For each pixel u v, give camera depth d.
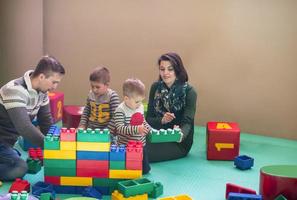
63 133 2.60
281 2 3.63
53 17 4.20
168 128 3.32
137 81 2.95
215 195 2.70
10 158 2.74
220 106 3.94
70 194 2.65
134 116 2.94
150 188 2.56
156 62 4.03
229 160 3.30
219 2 3.79
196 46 3.91
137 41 4.05
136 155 2.62
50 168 2.63
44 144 2.61
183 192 2.72
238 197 2.45
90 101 3.24
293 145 3.66
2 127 2.73
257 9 3.70
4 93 2.65
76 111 3.66
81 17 4.14
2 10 3.93
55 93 4.02
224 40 3.83
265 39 3.72
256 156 3.39
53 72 2.69
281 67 3.72
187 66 3.96
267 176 2.51
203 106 3.98
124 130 2.90
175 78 3.29
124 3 4.02
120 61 4.12
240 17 3.75
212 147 3.28
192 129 3.31
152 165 3.16
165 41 3.98
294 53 3.66
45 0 4.19
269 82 3.77
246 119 3.89
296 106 3.74
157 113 3.37
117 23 4.07
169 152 3.23
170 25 3.94
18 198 2.27
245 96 3.85
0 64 4.03
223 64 3.86
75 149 2.62
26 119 2.62
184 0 3.88
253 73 3.80
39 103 2.80
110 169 2.64
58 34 4.22
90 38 4.16
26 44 4.02
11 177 2.74
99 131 2.63
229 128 3.31
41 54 4.19
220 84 3.90
